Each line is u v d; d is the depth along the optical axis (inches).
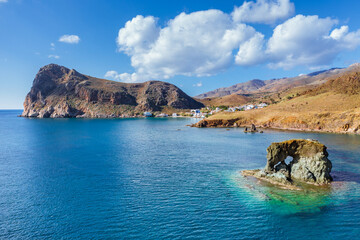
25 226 1184.2
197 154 2874.0
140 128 6968.5
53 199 1507.1
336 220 1182.9
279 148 1775.3
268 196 1473.9
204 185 1701.5
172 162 2459.4
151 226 1159.0
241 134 4977.9
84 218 1251.2
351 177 1800.0
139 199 1480.1
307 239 1039.0
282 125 5989.2
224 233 1089.4
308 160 1750.7
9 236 1096.2
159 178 1897.1
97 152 3110.2
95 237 1077.8
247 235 1071.6
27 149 3393.2
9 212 1333.7
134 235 1086.4
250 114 7224.4
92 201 1461.6
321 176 1704.0
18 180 1907.0
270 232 1092.5
